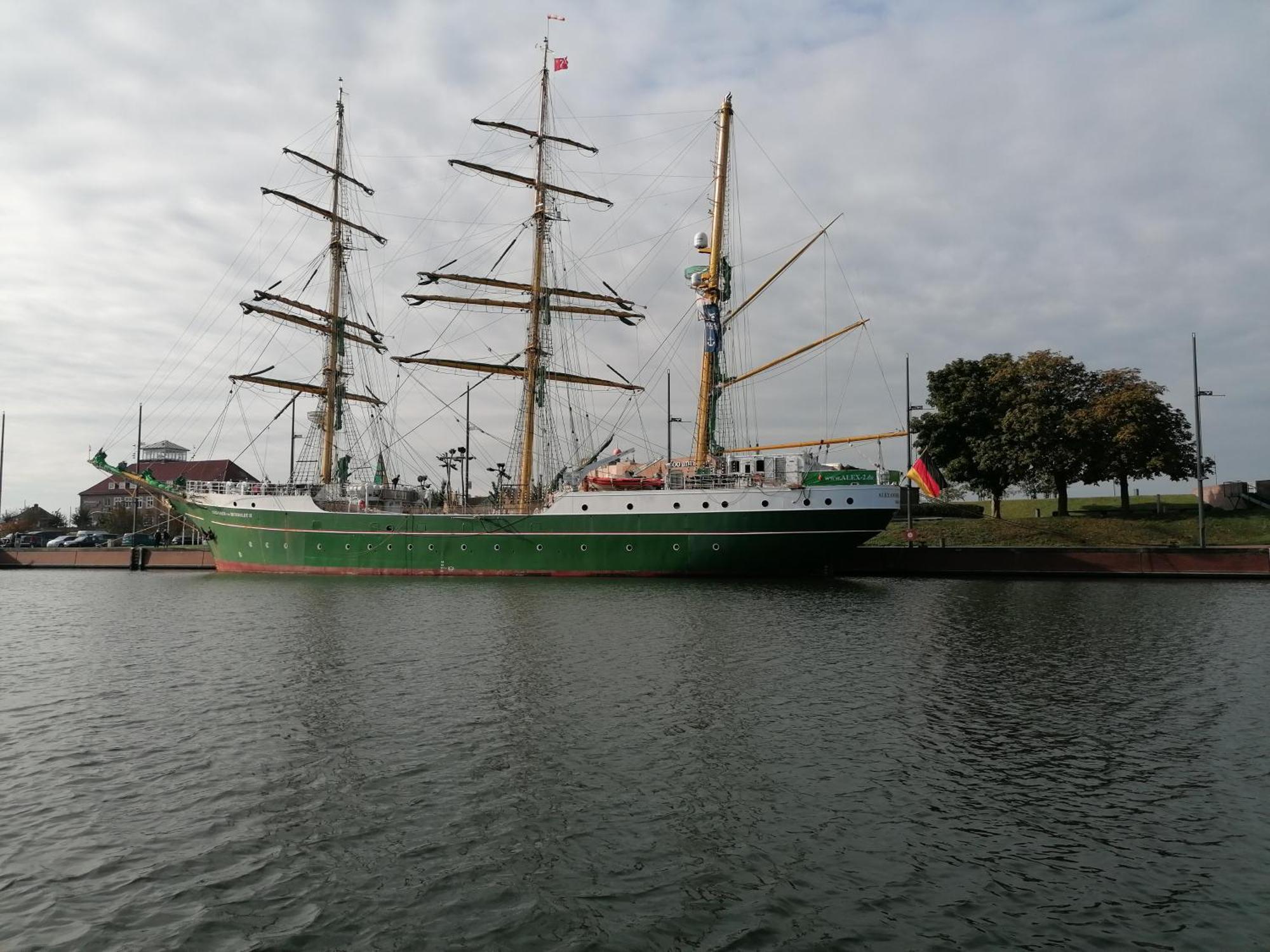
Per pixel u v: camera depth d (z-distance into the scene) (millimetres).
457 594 46750
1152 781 15172
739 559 55125
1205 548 54656
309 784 14922
